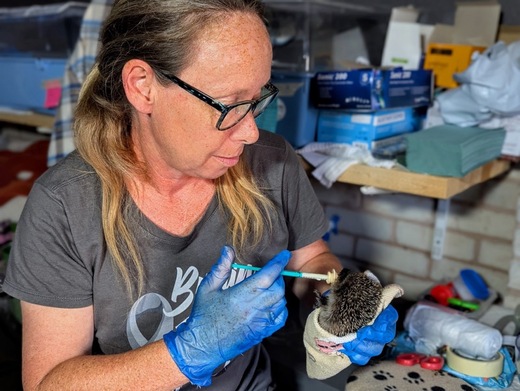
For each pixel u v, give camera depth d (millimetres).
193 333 777
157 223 889
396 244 1807
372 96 1359
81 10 1870
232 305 786
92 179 867
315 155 1428
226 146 788
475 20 1524
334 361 852
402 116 1511
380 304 831
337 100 1433
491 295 1532
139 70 764
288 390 1300
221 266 828
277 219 998
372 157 1361
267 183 996
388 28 1641
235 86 726
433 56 1562
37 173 2066
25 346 845
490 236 1623
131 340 915
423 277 1773
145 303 899
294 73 1476
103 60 825
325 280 923
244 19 723
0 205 1914
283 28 1558
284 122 1516
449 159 1182
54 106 1913
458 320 1282
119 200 856
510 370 1209
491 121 1385
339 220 1914
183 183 893
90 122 865
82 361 816
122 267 861
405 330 1380
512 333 1355
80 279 856
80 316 866
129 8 758
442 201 1670
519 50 1345
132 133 885
